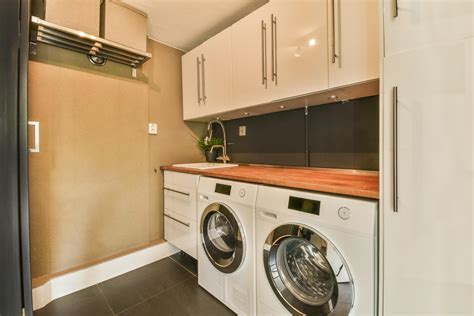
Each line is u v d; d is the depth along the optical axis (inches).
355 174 54.6
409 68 26.6
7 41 25.8
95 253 68.2
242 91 66.2
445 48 24.2
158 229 84.3
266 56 59.1
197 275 69.7
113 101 71.4
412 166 26.7
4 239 25.6
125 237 74.9
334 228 34.9
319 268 41.8
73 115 63.3
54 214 60.6
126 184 74.9
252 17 62.2
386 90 28.5
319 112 64.6
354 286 33.0
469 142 23.3
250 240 48.2
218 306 55.8
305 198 39.2
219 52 73.1
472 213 23.4
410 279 27.5
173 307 55.4
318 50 48.4
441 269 25.4
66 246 62.7
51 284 57.8
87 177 66.4
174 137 89.4
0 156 25.2
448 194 24.6
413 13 26.3
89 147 66.5
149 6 66.1
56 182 60.8
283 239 42.1
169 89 87.6
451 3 23.9
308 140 67.4
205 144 93.2
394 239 28.6
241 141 88.7
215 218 62.5
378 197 31.2
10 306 26.0
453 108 24.0
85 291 61.7
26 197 27.3
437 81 24.8
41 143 58.1
